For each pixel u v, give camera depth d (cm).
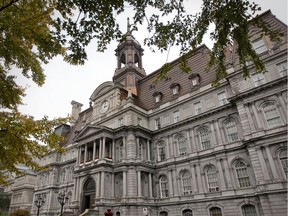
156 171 3950
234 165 3108
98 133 4162
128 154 3812
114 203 3553
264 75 3003
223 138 3341
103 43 917
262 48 3141
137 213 3366
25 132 970
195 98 3909
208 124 3584
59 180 5959
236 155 3114
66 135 6700
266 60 3025
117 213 3472
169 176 3728
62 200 3625
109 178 3775
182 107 4044
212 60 1005
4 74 989
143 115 4409
